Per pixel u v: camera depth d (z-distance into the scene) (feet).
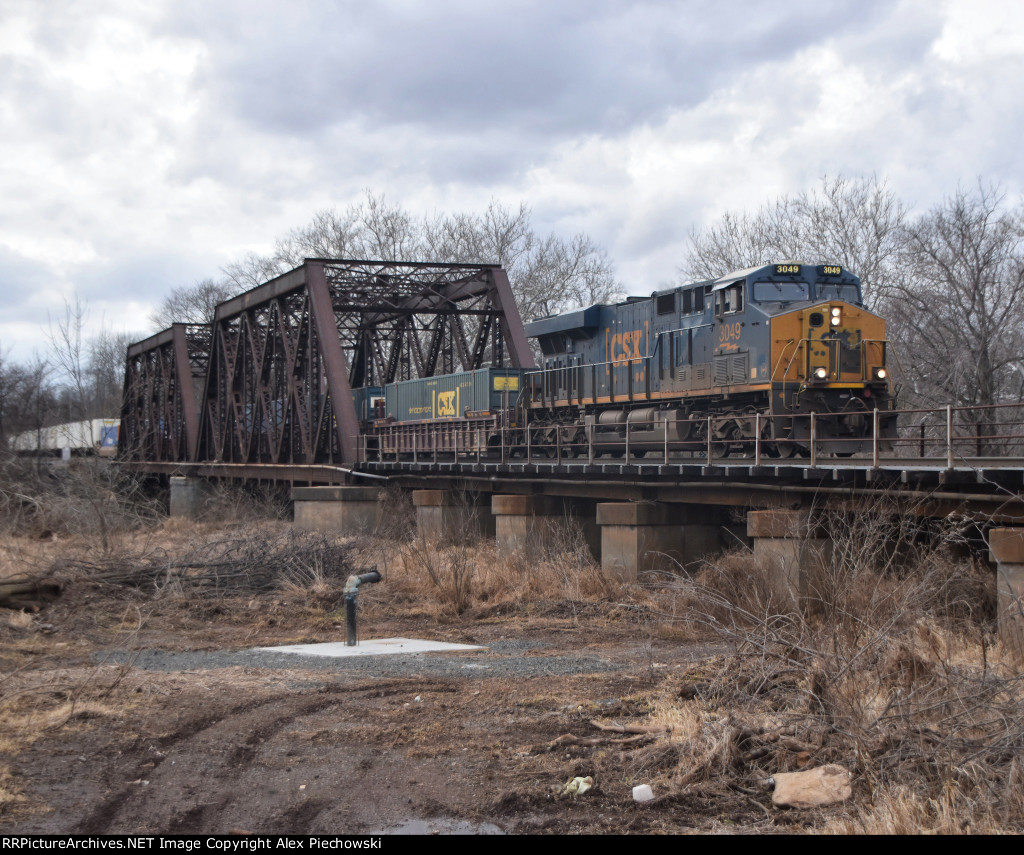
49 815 25.94
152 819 25.85
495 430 111.45
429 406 133.80
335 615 65.05
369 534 108.88
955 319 120.88
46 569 67.26
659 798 27.43
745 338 81.56
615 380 100.53
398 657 49.39
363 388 154.51
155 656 49.65
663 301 94.07
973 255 121.08
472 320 207.51
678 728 32.73
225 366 154.81
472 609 67.72
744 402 82.99
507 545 90.58
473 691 40.34
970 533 57.47
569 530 88.58
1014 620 43.83
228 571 73.20
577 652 51.62
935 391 119.75
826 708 31.60
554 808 27.14
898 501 55.01
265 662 47.60
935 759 27.53
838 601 46.98
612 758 30.99
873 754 28.71
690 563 73.56
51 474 136.05
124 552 83.71
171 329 174.50
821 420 78.38
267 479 142.20
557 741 32.42
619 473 75.56
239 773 29.76
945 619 47.57
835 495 58.95
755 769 29.43
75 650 51.13
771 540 60.18
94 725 34.42
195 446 165.58
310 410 123.44
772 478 63.77
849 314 80.48
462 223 222.07
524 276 214.48
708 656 47.55
